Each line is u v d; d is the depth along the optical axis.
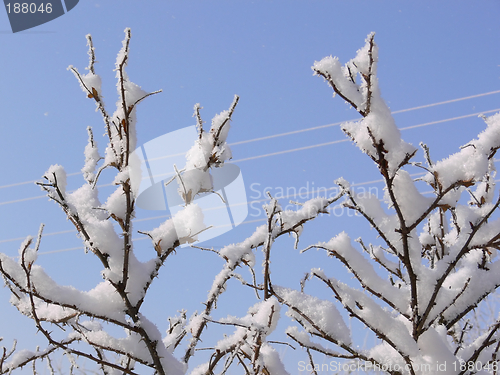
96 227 1.58
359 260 1.61
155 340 1.59
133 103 1.62
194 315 2.00
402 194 1.53
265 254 1.58
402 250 1.54
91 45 1.72
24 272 1.48
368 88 1.40
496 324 1.57
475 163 1.41
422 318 1.49
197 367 1.88
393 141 1.39
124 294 1.53
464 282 1.67
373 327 1.51
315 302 1.60
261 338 1.55
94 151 2.02
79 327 1.60
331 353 1.60
